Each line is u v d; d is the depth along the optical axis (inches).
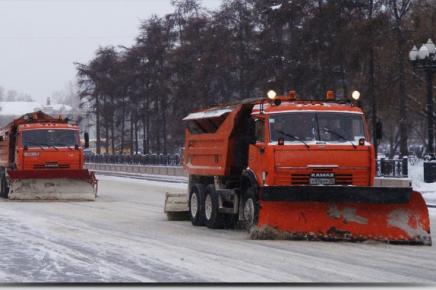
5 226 1088.2
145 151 4421.8
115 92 4682.6
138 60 4382.4
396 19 2689.5
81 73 4886.8
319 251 807.1
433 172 1993.1
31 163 1726.1
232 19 3521.2
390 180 1840.6
